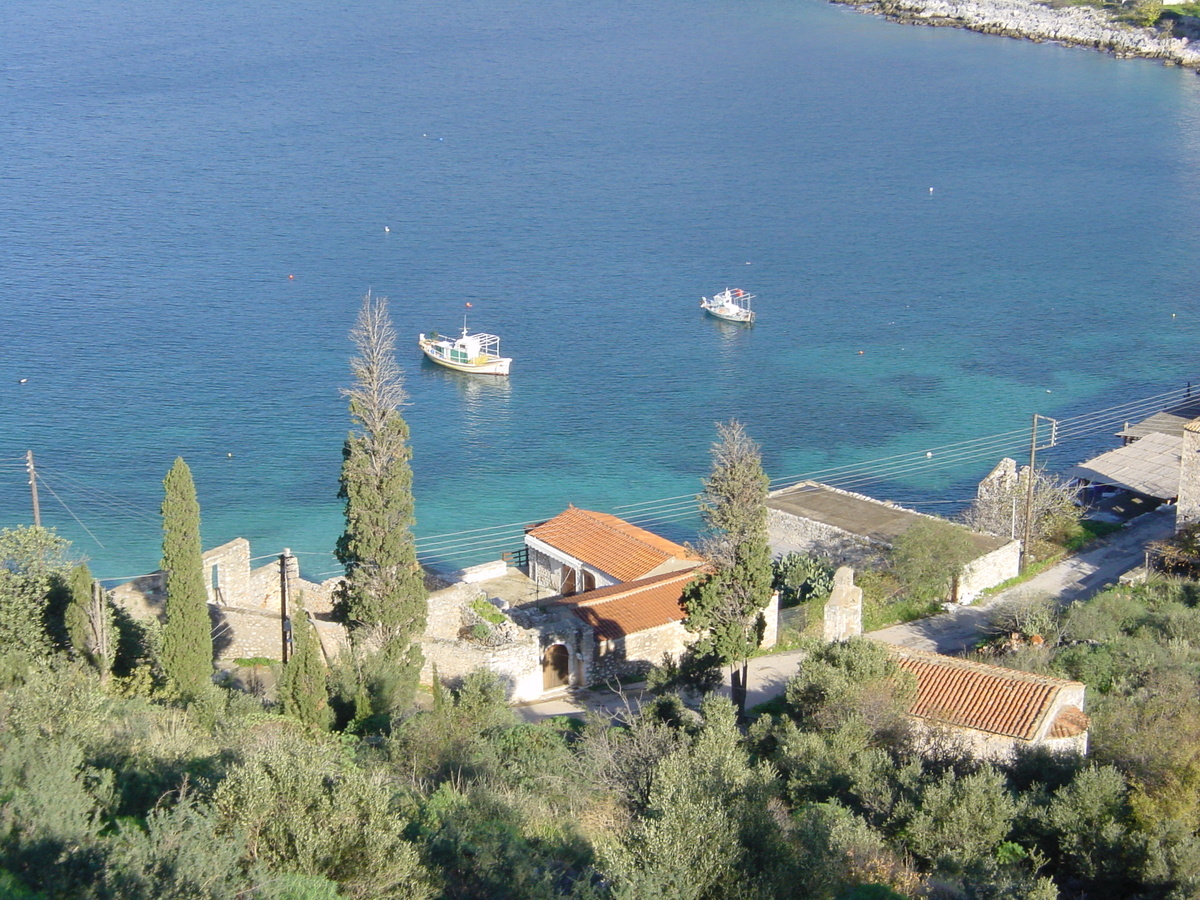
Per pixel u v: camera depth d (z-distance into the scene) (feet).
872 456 382.22
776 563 244.63
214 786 90.17
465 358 458.91
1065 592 242.78
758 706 181.16
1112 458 306.96
